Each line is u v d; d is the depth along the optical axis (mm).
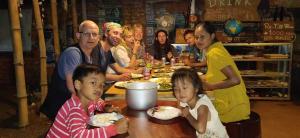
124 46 4137
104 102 2047
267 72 5676
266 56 5441
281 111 4918
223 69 2344
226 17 5707
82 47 2514
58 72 2410
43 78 4730
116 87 2584
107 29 3385
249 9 5660
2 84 6953
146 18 6551
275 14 5477
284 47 5559
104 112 1917
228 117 2498
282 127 4184
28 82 6816
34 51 6750
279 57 5387
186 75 1732
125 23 6609
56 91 2449
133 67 3947
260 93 5703
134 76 3092
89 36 2453
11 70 6914
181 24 6465
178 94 1755
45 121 4402
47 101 2527
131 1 6531
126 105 2064
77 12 6586
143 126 1622
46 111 2531
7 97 5852
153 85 2029
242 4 5656
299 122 4383
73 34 6285
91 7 6574
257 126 2502
